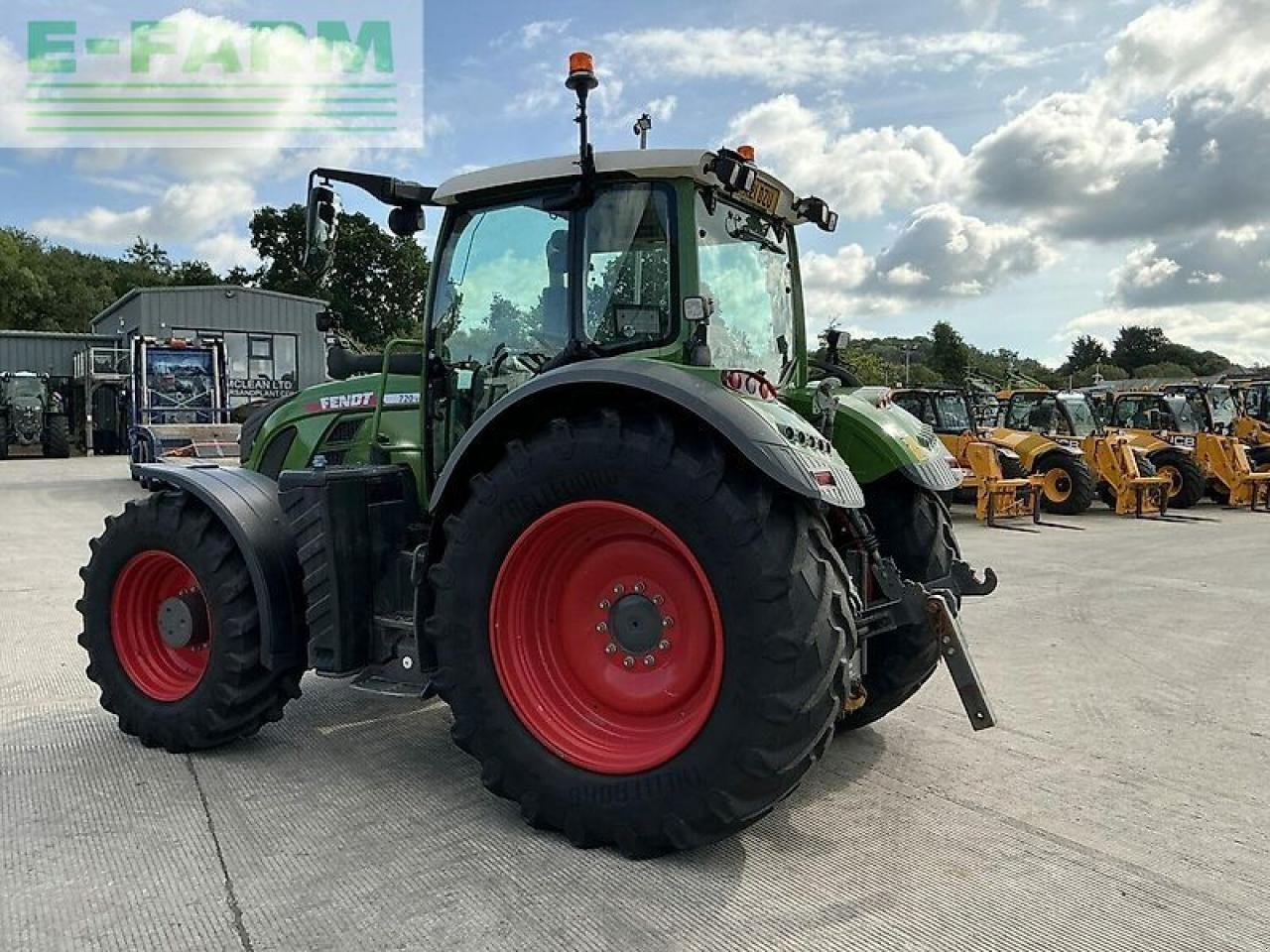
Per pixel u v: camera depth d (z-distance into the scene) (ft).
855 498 9.54
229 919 8.29
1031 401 51.55
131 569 13.08
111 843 9.77
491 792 10.66
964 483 41.45
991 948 7.92
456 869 9.24
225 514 12.14
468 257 12.29
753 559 8.94
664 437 9.38
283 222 126.11
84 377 82.74
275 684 12.41
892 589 10.68
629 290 11.12
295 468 15.28
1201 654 18.04
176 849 9.64
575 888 8.89
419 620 10.91
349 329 91.56
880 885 9.00
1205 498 53.26
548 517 9.93
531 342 11.82
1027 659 17.58
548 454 9.85
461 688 10.25
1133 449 47.98
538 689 10.19
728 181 10.39
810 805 10.89
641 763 9.45
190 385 59.57
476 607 10.19
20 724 13.61
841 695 9.27
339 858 9.46
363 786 11.35
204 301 91.25
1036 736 13.35
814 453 9.39
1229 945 7.98
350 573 11.93
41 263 213.87
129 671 12.92
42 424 76.54
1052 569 28.32
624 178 11.08
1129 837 10.10
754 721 8.90
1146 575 27.22
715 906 8.57
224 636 12.10
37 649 17.76
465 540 10.25
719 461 9.19
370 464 13.35
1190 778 11.79
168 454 45.27
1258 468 52.31
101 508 42.01
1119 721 14.03
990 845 9.87
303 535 11.93
